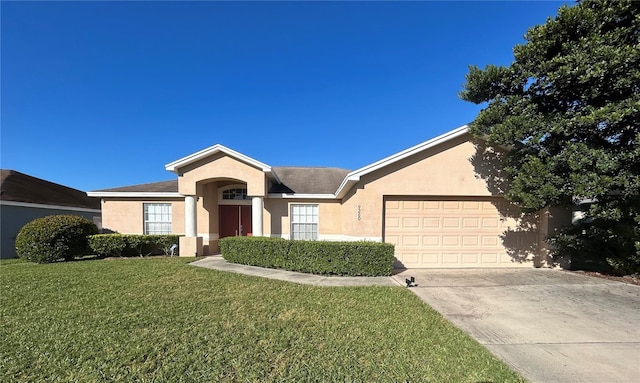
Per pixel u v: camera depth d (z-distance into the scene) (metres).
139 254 14.12
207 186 15.05
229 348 4.39
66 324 5.26
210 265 11.09
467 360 4.11
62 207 17.98
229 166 13.61
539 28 8.14
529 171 8.45
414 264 10.77
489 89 9.23
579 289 7.90
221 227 15.95
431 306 6.49
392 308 6.27
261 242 10.86
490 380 3.64
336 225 14.71
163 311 5.96
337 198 14.42
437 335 4.93
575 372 3.85
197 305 6.36
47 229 12.00
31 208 16.22
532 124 8.23
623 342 4.77
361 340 4.71
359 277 9.29
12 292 7.26
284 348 4.42
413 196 10.78
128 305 6.32
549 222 10.55
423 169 10.62
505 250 10.85
